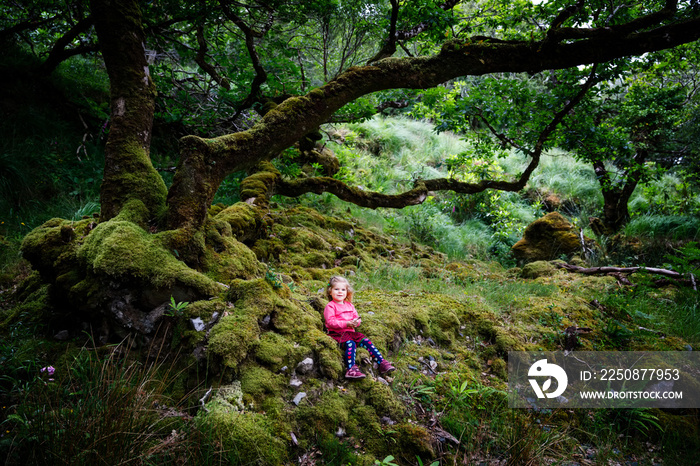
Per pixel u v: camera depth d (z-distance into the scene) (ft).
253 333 9.62
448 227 32.14
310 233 20.24
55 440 7.13
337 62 28.63
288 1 21.83
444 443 9.46
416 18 19.36
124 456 7.12
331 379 9.91
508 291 18.83
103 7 11.83
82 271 10.81
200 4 20.44
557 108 19.74
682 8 16.02
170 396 8.89
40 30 27.22
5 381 8.96
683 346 15.25
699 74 33.99
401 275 18.70
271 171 20.62
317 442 8.71
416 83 14.08
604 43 13.64
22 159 19.70
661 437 11.05
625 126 31.35
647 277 21.67
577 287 19.99
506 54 13.93
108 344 10.14
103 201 11.92
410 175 37.96
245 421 8.23
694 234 33.14
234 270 12.06
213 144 12.10
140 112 12.57
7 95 22.25
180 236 11.05
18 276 14.58
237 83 23.58
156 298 10.02
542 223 30.99
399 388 10.74
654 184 40.75
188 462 7.49
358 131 42.32
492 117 19.36
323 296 13.57
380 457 8.78
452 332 13.76
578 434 10.93
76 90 26.08
